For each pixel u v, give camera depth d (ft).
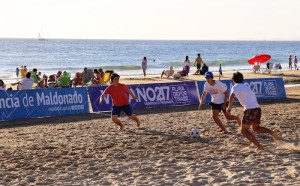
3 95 54.65
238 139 35.01
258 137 35.42
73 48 448.65
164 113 55.88
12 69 183.83
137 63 240.53
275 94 72.74
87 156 30.63
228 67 189.98
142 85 63.57
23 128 46.62
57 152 32.04
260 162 27.55
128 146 33.32
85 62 244.42
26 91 56.18
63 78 86.48
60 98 58.18
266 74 124.57
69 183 24.59
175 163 28.22
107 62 247.50
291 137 35.29
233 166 26.84
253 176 24.50
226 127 40.47
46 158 30.37
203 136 36.63
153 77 115.65
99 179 25.29
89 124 46.32
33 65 216.95
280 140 34.22
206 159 28.89
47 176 26.12
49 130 43.29
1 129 46.93
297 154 29.40
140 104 62.95
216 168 26.63
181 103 65.92
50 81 89.61
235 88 29.73
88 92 60.39
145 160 29.22
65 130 42.50
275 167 26.27
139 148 32.78
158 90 64.54
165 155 30.42
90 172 26.78
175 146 33.12
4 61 241.14
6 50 377.91
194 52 407.64
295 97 73.56
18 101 55.52
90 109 62.69
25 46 491.31
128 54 344.49
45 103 57.11
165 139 35.76
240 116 49.06
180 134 37.73
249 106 29.89
